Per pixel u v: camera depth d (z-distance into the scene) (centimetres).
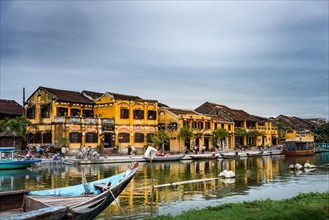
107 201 1330
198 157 4775
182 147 5581
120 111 5188
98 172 3112
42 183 2467
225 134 6250
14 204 1270
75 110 5131
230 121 7069
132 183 2469
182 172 3209
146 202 1789
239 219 1171
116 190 1385
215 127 6512
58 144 4569
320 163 4531
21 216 941
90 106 5359
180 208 1647
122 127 5197
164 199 1873
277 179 2773
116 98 5147
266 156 6041
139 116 5428
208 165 4019
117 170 3272
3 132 4044
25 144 4441
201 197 1941
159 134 5444
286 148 6372
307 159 5362
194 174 3053
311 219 1178
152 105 5638
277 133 8850
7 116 5006
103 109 5291
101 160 3878
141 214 1516
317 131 10725
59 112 4862
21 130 4247
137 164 1659
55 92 5016
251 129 7769
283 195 2023
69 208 1072
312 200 1517
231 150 6506
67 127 4609
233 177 2855
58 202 1285
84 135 4766
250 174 3125
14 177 2775
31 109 5062
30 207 1233
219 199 1883
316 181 2658
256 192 2128
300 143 6475
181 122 5625
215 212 1312
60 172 3106
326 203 1420
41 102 4953
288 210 1286
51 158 3975
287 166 3978
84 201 1209
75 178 2717
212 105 7650
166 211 1579
